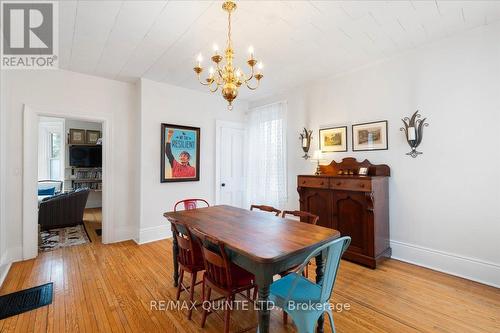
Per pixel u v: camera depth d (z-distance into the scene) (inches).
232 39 106.7
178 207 166.6
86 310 82.7
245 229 76.5
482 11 89.4
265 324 57.1
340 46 114.1
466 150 103.3
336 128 147.5
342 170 139.4
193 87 171.3
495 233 96.6
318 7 85.5
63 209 186.9
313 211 135.8
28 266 117.4
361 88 136.5
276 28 98.4
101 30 99.4
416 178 116.9
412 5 85.5
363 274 107.2
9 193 123.1
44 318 78.2
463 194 104.0
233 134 199.6
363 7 86.1
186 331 73.0
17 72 126.1
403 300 87.4
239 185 203.6
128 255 132.2
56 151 261.3
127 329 73.6
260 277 57.4
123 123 158.7
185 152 170.9
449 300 87.0
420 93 115.4
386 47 115.9
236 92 81.7
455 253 105.9
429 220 113.0
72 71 141.3
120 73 145.5
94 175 266.1
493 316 77.9
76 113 142.3
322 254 67.9
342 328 73.3
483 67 99.1
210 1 81.6
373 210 112.2
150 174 156.2
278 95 183.6
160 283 101.7
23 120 126.7
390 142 125.1
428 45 112.8
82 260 125.0
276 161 179.8
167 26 96.7
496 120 96.5
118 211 156.9
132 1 81.7
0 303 86.2
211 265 70.5
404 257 120.3
